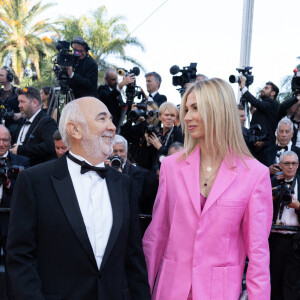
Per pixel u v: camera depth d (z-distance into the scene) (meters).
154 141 4.81
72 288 2.08
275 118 6.04
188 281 2.30
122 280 2.24
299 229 4.10
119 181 2.36
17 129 5.23
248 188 2.33
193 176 2.38
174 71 6.00
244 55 7.65
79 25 21.64
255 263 2.28
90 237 2.16
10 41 23.70
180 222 2.36
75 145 2.26
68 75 5.80
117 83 6.42
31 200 2.13
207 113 2.35
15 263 2.07
